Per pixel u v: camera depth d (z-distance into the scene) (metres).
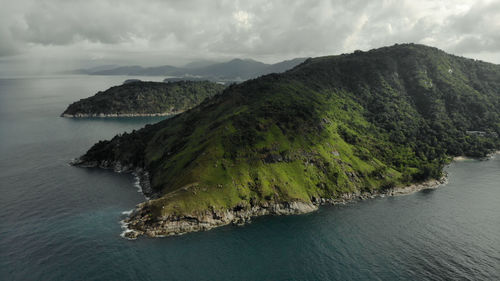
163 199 135.50
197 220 130.12
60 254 102.94
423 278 96.69
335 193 164.88
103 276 93.25
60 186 165.88
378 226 132.50
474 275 98.38
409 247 115.12
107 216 132.12
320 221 137.88
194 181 147.38
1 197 148.25
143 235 119.12
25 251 103.69
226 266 101.81
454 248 114.44
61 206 140.88
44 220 126.50
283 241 119.44
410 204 157.62
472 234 125.12
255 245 116.06
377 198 167.00
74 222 125.62
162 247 112.12
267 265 102.94
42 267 95.75
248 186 152.75
